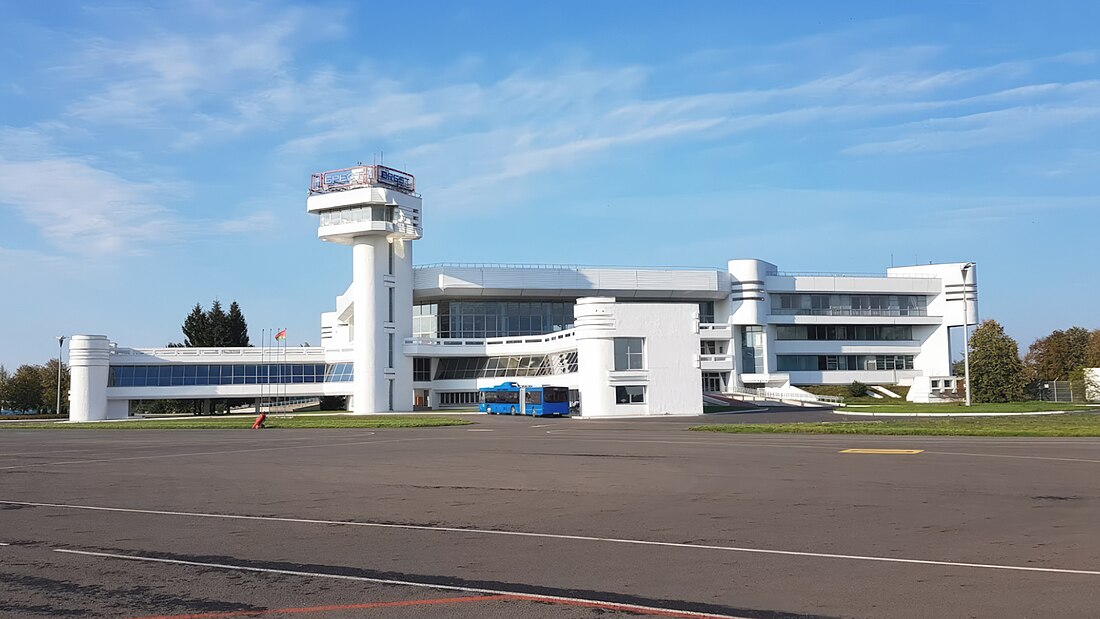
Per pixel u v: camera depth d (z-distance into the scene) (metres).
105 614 9.84
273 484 22.70
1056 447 31.19
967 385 76.69
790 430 43.12
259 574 11.76
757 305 114.94
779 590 10.58
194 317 139.88
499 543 13.84
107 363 92.12
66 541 14.48
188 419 78.62
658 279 112.81
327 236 97.56
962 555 12.54
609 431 47.84
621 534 14.55
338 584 11.12
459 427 55.66
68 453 35.75
